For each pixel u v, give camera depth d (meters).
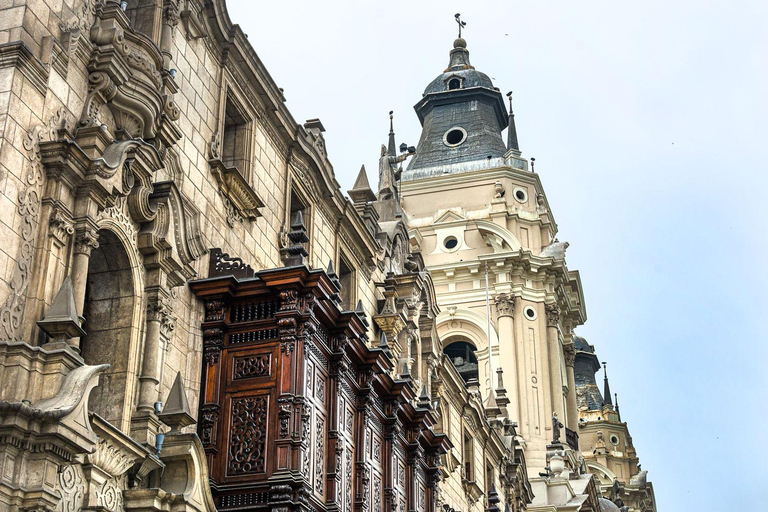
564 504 50.59
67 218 16.84
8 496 14.18
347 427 22.22
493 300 57.78
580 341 97.69
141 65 18.97
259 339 20.39
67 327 15.44
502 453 46.78
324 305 21.16
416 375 34.16
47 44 16.98
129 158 18.22
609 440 91.12
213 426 19.70
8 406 14.20
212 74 23.17
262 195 25.08
